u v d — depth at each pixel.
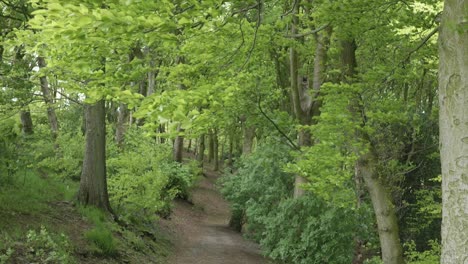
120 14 2.60
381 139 9.98
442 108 2.90
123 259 9.20
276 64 8.66
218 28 3.92
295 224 9.41
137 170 12.19
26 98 9.77
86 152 11.10
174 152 23.81
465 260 2.69
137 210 12.41
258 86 6.94
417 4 5.46
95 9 2.55
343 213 8.95
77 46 3.53
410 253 9.23
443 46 2.89
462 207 2.72
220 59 5.92
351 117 5.35
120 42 3.78
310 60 9.69
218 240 16.27
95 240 8.84
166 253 12.18
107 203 11.36
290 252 9.38
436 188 10.15
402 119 5.73
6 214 7.95
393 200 10.86
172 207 19.36
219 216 23.45
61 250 7.33
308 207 9.27
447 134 2.84
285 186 11.58
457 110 2.78
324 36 7.41
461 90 2.77
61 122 20.81
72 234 8.73
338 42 6.59
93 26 2.64
